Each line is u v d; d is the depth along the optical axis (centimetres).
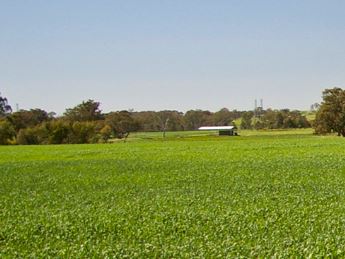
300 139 9369
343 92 12525
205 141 9900
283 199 2659
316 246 1580
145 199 2866
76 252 1636
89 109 15662
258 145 7550
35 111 14650
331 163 4531
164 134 14650
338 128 12538
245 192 2997
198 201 2688
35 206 2780
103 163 5353
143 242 1767
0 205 2833
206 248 1622
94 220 2206
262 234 1802
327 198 2656
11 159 6488
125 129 15175
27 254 1659
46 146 10056
